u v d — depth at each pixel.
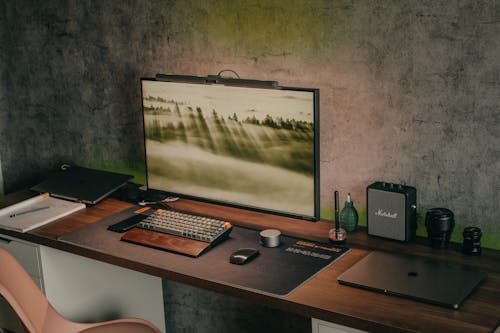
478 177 2.52
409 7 2.50
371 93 2.67
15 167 3.83
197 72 3.11
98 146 3.55
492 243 2.55
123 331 2.69
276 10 2.80
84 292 3.09
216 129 2.87
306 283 2.34
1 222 3.03
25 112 3.74
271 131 2.71
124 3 3.22
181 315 3.51
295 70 2.82
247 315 3.25
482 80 2.43
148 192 3.25
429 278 2.30
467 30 2.41
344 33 2.66
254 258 2.54
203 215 2.98
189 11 3.04
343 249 2.58
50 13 3.48
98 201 3.23
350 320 2.12
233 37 2.95
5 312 3.00
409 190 2.59
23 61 3.65
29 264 3.05
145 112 3.07
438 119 2.55
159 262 2.55
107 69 3.38
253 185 2.84
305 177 2.68
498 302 2.16
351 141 2.77
